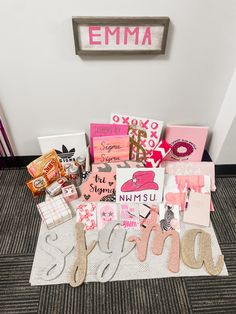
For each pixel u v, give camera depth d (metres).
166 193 1.47
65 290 1.20
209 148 1.67
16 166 1.67
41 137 1.49
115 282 1.22
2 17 1.08
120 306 1.17
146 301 1.19
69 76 1.28
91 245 1.30
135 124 1.47
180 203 1.45
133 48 1.18
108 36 1.14
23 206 1.48
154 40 1.16
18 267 1.26
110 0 1.06
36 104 1.39
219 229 1.42
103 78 1.30
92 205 1.44
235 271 1.28
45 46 1.17
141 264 1.27
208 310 1.17
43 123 1.48
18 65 1.23
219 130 1.51
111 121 1.48
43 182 1.48
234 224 1.44
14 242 1.34
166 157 1.60
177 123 1.52
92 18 1.08
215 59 1.25
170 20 1.12
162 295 1.20
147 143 1.53
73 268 1.24
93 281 1.22
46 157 1.49
